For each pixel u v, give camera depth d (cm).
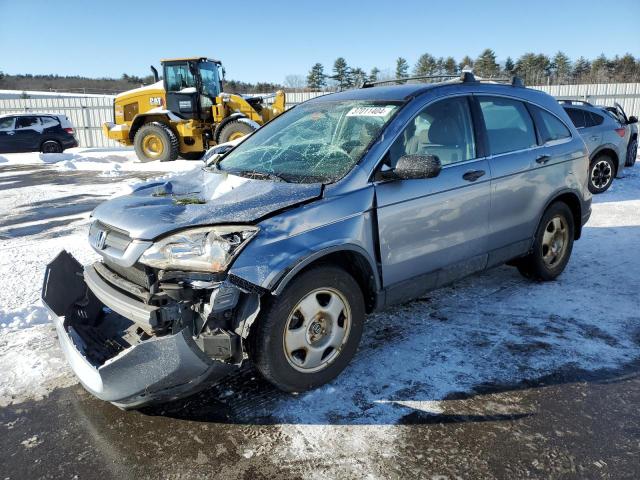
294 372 290
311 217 288
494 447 254
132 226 277
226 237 261
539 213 439
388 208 319
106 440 265
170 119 1525
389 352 350
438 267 361
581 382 311
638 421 273
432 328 386
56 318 297
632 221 707
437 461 245
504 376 318
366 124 351
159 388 253
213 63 1605
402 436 263
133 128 1623
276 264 267
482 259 394
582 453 249
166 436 267
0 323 398
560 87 2414
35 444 263
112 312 360
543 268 464
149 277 270
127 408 270
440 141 365
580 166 479
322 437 264
